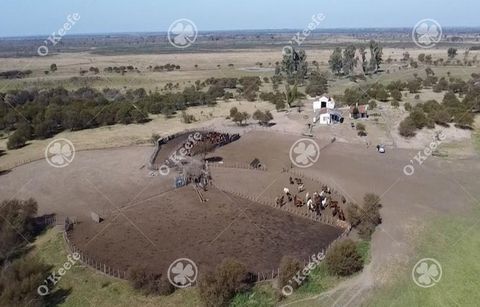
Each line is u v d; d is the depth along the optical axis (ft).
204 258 135.44
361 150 243.60
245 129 291.38
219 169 214.69
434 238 146.92
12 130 307.17
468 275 126.82
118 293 119.24
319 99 329.52
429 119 280.31
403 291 119.85
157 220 161.27
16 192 190.39
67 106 333.42
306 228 155.43
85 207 173.37
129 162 226.99
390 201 176.14
